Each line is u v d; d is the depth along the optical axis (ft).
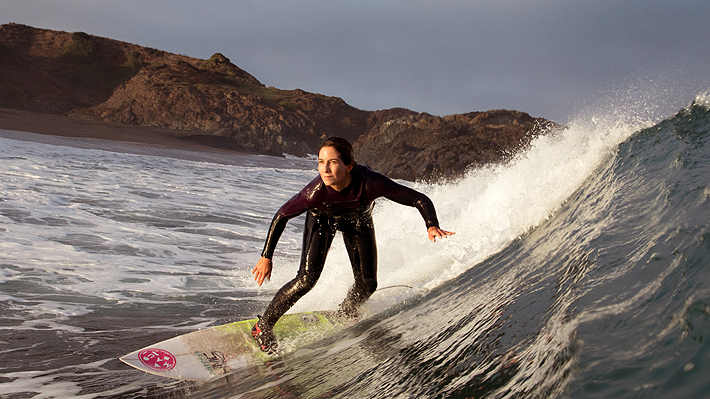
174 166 56.80
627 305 4.50
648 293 4.58
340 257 15.48
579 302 5.12
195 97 168.45
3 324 10.55
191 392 7.63
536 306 6.36
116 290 14.05
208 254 20.04
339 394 6.19
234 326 9.71
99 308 12.37
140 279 15.40
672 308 3.98
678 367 3.16
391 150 118.52
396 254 14.93
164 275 16.19
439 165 95.76
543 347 4.62
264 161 107.24
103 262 16.78
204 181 46.14
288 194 45.01
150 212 27.32
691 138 10.45
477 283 10.49
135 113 164.76
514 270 9.95
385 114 238.07
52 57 256.32
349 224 9.86
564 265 7.71
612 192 10.43
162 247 20.17
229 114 170.40
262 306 13.69
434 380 5.43
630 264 5.71
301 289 9.29
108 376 8.17
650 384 3.15
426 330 8.15
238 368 8.67
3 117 100.42
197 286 15.38
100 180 36.40
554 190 14.53
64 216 23.35
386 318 10.41
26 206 24.22
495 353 5.36
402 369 6.33
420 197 9.05
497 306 7.49
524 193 15.51
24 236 18.81
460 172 92.99
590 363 3.69
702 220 5.79
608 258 6.38
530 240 12.17
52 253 17.01
